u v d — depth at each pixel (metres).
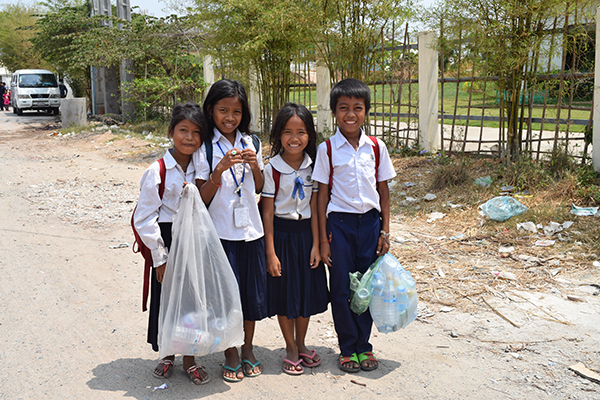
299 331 3.10
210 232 2.70
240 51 10.27
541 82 6.50
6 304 4.00
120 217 6.58
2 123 19.73
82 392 2.80
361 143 3.03
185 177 2.83
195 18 10.99
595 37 6.00
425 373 2.97
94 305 4.00
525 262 4.52
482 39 6.33
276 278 2.97
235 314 2.72
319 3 8.16
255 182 2.91
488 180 6.46
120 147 12.18
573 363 3.02
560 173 6.06
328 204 3.03
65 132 15.42
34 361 3.15
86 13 20.72
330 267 3.03
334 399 2.72
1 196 7.70
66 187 8.38
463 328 3.52
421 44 8.09
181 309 2.63
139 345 3.38
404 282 2.99
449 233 5.39
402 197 6.70
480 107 7.34
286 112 2.88
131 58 15.21
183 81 14.25
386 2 7.76
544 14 5.95
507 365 3.03
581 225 4.99
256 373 2.98
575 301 3.81
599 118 5.98
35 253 5.21
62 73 21.77
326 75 10.30
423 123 8.34
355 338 3.02
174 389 2.83
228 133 2.92
